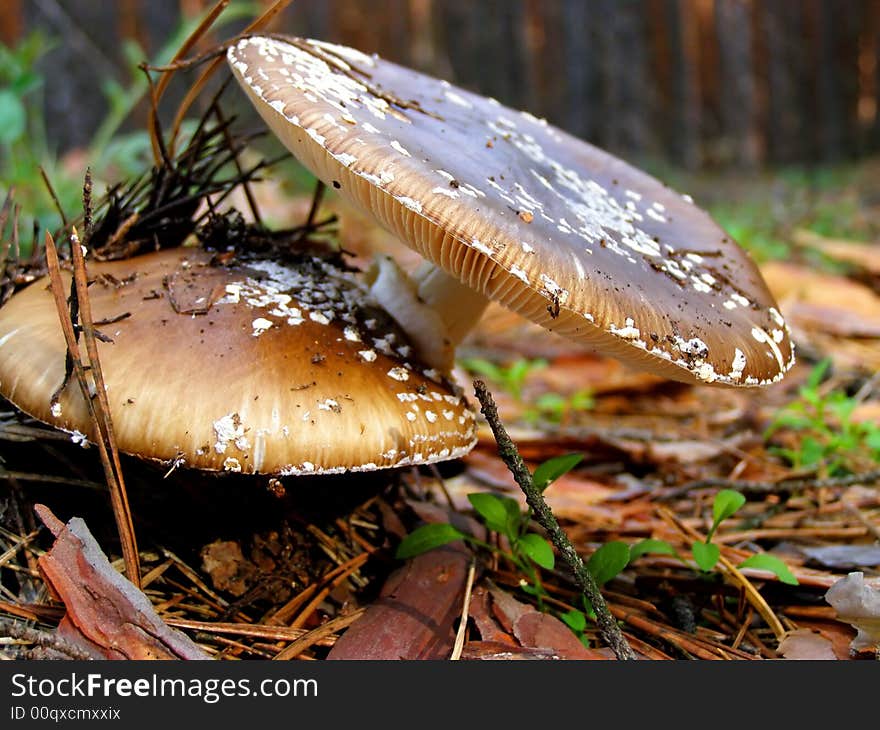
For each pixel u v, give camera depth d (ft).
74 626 0.98
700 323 1.04
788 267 2.30
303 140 1.01
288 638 1.04
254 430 0.99
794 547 1.19
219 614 1.07
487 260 1.00
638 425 1.52
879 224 3.35
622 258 1.05
